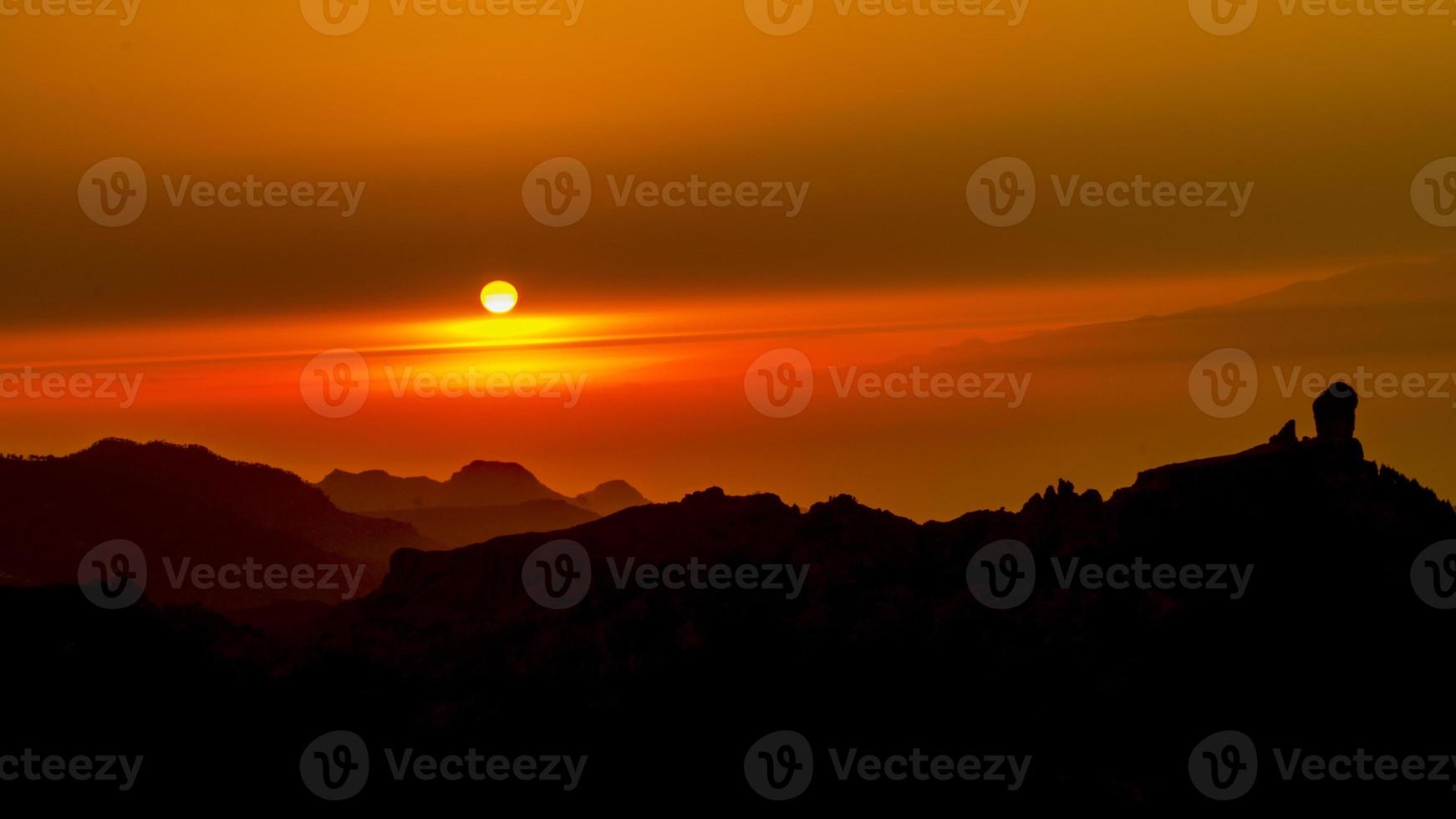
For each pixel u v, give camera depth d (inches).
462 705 2021.4
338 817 1815.9
